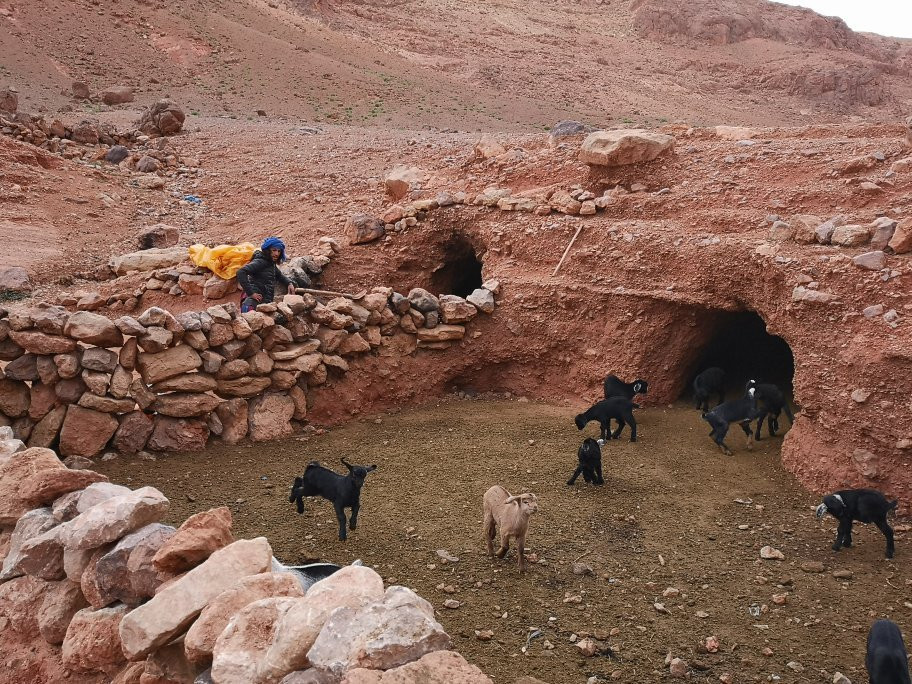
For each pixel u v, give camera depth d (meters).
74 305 13.90
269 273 11.52
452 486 8.56
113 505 5.26
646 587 6.55
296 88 58.22
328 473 7.36
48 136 24.83
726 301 10.63
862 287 8.91
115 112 39.78
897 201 10.38
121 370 9.07
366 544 7.19
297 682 3.69
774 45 100.38
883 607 6.34
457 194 14.02
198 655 4.24
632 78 86.50
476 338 11.96
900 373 8.17
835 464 8.48
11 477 6.26
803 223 9.99
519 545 6.67
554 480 8.77
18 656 5.43
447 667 3.60
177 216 19.75
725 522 7.83
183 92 52.88
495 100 66.12
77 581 5.29
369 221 14.18
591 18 110.81
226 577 4.57
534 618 6.04
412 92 62.72
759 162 12.35
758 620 6.11
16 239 17.17
